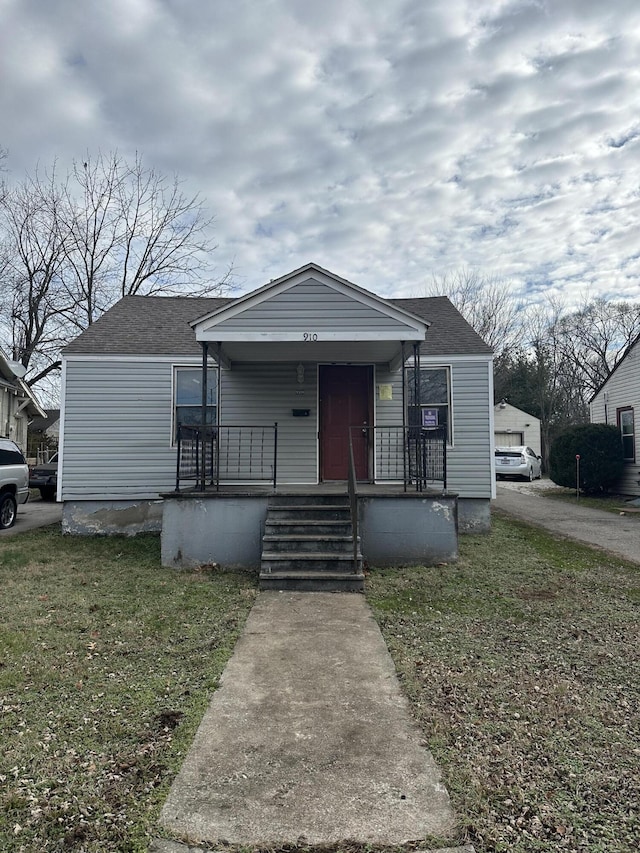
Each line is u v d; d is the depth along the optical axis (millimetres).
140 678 3738
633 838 2154
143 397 10328
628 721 3152
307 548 6727
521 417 33156
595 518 12047
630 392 16016
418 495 7457
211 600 5781
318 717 3178
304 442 10258
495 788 2477
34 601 5723
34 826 2203
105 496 10203
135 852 2059
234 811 2299
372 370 10391
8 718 3143
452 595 5992
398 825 2215
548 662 4078
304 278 7941
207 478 10109
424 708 3293
